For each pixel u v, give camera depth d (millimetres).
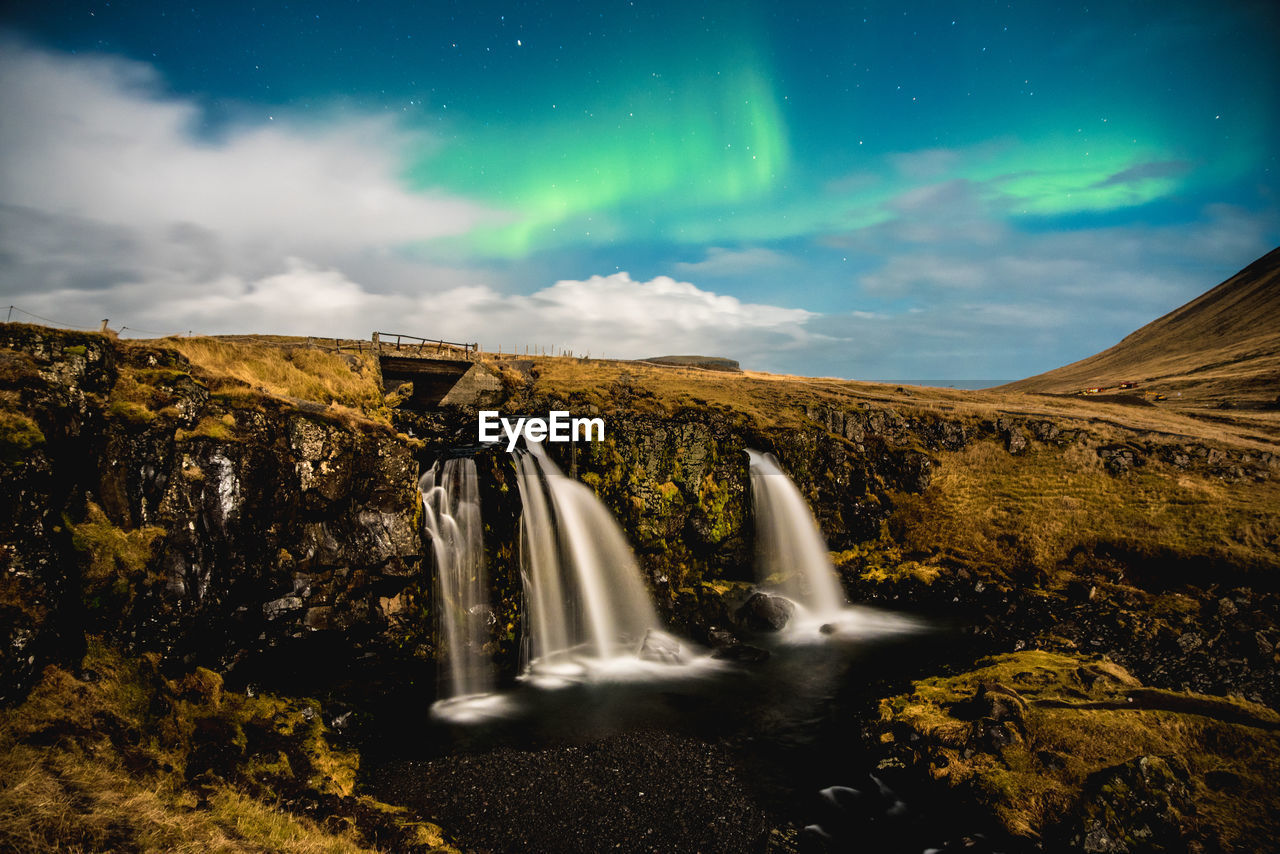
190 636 18016
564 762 19188
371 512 23141
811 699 23859
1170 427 54375
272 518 21188
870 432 47625
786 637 30500
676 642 30000
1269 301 147500
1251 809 15289
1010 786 16750
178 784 14094
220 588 19172
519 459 32188
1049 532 38562
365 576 23031
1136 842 14602
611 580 33531
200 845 11664
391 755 19500
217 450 19688
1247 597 30703
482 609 27391
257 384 23641
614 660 28359
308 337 42281
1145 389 103688
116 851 10570
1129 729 18281
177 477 18828
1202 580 33188
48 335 17562
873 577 37625
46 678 14070
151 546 17656
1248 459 42812
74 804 11406
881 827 16281
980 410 52875
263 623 20797
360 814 15602
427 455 29641
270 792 15367
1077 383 159375
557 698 24297
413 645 24312
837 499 42312
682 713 22875
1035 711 19547
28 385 16203
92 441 17516
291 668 21734
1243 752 17297
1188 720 18516
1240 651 26266
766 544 38219
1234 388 89812
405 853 14289
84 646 15492
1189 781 16156
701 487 36125
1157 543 35406
